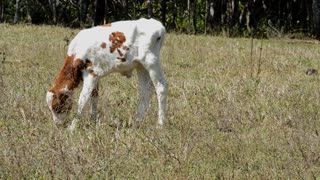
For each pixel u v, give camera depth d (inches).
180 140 354.6
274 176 306.5
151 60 396.8
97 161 316.5
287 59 713.6
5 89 451.5
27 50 705.0
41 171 301.0
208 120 410.9
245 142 362.9
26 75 554.9
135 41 395.5
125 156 328.5
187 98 482.9
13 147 324.8
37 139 347.6
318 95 490.3
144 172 308.0
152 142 347.3
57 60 639.1
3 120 389.4
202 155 336.5
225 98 470.6
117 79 547.2
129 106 440.1
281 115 426.3
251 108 444.8
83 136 362.9
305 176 305.4
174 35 1013.2
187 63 683.4
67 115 394.6
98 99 418.6
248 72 620.1
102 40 391.5
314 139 356.5
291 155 341.4
